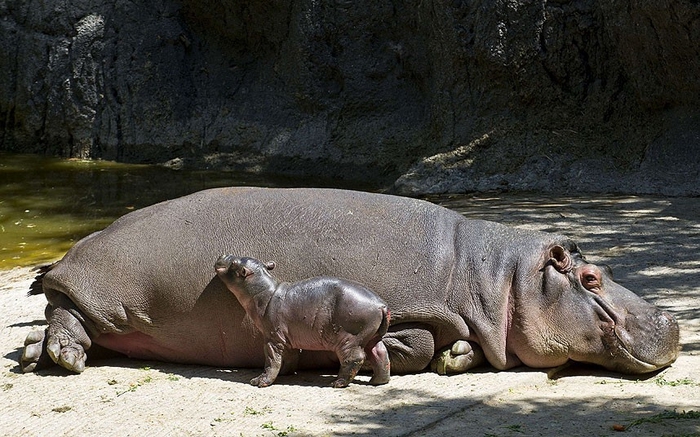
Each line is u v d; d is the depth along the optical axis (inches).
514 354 511.8
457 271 513.3
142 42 1583.4
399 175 1346.0
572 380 498.9
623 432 413.7
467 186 1223.5
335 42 1443.2
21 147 1662.2
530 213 994.1
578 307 500.7
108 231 555.2
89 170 1476.4
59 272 542.6
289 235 520.7
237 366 533.0
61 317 536.4
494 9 1243.2
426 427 426.9
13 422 452.4
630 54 1172.5
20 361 542.9
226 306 517.7
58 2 1624.0
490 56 1251.2
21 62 1649.9
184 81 1573.6
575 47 1218.6
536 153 1225.4
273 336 494.6
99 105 1599.4
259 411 454.3
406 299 505.7
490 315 504.4
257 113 1508.4
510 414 443.5
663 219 935.0
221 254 521.7
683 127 1143.6
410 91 1412.4
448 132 1300.4
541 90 1242.6
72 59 1606.8
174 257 527.8
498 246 518.9
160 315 530.3
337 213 526.0
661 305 629.0
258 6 1501.0
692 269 725.3
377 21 1418.6
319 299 486.6
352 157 1402.6
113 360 558.9
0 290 766.5
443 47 1306.6
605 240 845.8
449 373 508.1
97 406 470.6
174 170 1482.5
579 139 1216.8
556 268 508.1
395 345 505.4
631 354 495.5
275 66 1512.1
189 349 534.3
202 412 455.8
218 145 1512.1
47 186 1344.7
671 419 428.5
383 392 479.2
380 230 518.6
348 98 1437.0
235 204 541.0
